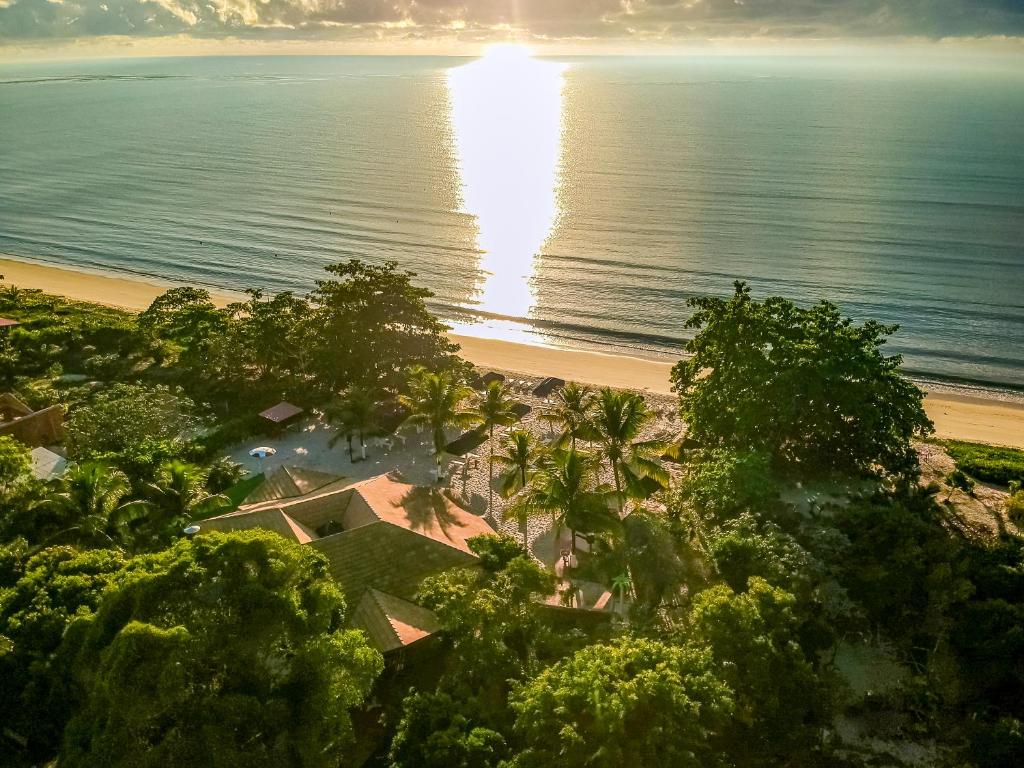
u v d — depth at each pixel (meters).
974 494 50.53
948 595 32.47
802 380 44.38
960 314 88.62
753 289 97.31
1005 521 46.62
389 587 34.25
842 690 30.98
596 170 176.25
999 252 109.38
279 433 56.31
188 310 72.38
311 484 43.41
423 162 189.50
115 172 179.75
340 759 26.06
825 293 95.62
